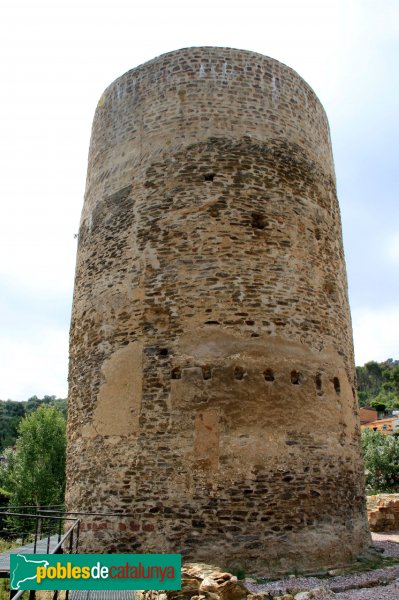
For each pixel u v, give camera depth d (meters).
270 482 8.19
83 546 8.56
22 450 27.12
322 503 8.52
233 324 8.89
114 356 9.32
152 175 10.14
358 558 8.76
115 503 8.42
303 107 11.39
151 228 9.74
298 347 9.20
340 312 10.44
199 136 10.15
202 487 8.07
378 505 14.24
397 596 6.61
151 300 9.28
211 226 9.45
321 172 11.33
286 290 9.46
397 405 61.91
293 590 6.81
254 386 8.59
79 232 11.73
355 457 9.75
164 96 10.70
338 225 11.63
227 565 7.64
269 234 9.69
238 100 10.52
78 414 9.76
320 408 9.09
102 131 11.62
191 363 8.71
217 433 8.29
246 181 9.89
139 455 8.48
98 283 10.18
